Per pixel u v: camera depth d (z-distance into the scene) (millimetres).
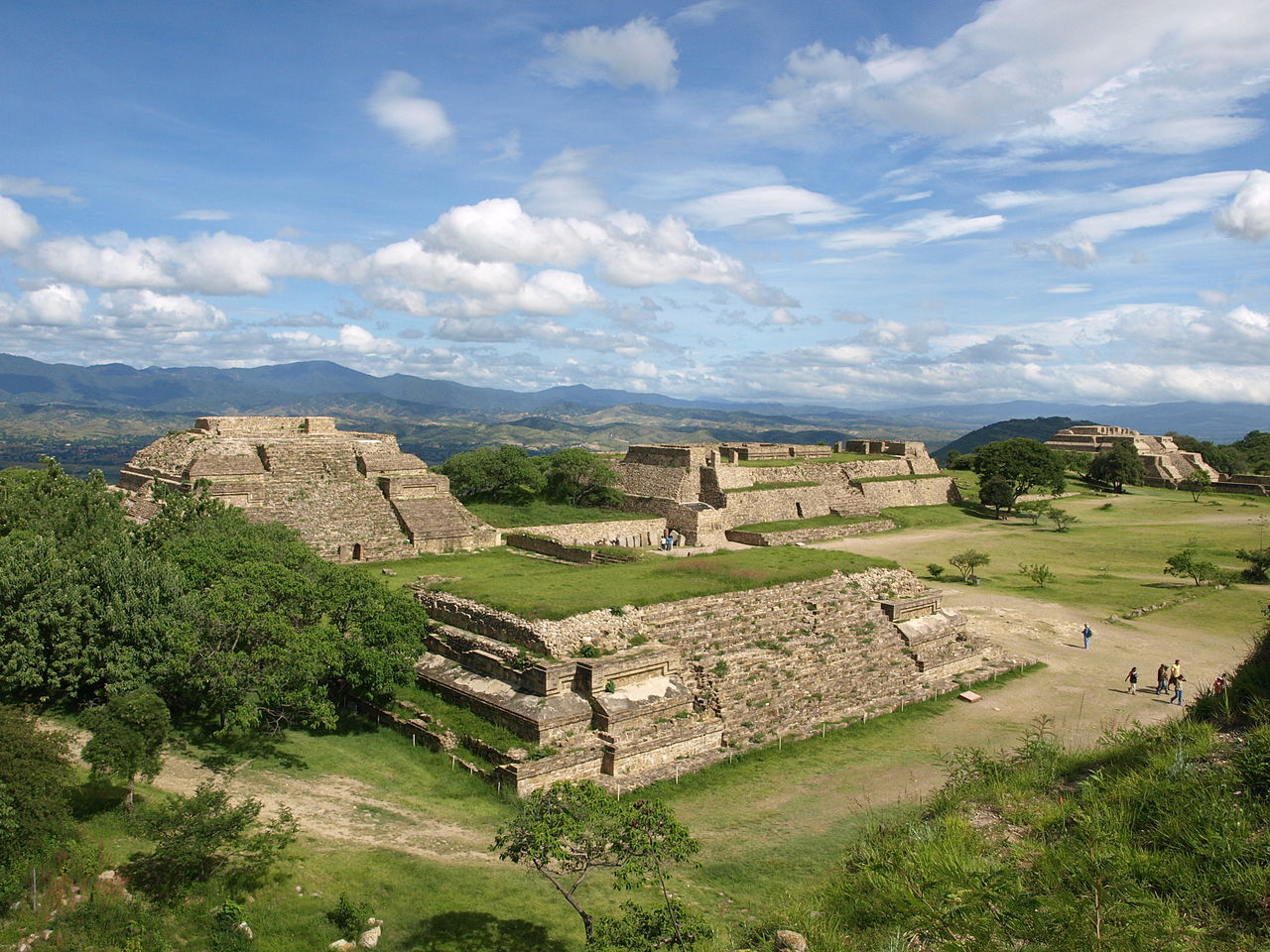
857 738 35812
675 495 87688
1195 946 11609
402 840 25750
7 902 19844
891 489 107562
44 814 21375
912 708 39781
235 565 36781
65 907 20125
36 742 22297
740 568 47875
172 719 33062
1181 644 51594
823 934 14812
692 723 34312
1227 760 16500
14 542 35000
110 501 44156
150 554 35750
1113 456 131375
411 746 32844
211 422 64500
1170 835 14305
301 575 36750
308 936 20469
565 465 85312
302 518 59438
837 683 40062
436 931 21000
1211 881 12883
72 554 36625
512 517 75750
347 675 34000
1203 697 21031
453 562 59406
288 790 28469
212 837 21891
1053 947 12102
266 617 32438
